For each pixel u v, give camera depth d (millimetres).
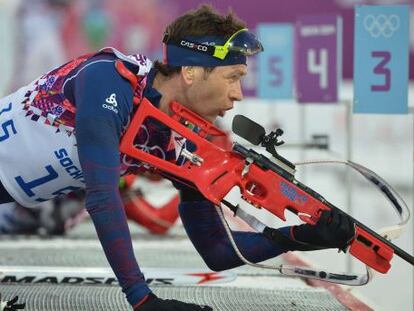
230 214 15953
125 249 5984
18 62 32281
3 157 6832
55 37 34188
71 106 6469
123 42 35031
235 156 6539
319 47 13922
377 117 26016
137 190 13852
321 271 7090
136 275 6039
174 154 6734
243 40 6363
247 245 7348
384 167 23703
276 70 18422
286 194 6520
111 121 6020
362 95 11055
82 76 6168
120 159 6637
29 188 6961
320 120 26125
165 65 6477
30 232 14055
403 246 15242
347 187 12430
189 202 7375
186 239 13711
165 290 9070
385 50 10961
